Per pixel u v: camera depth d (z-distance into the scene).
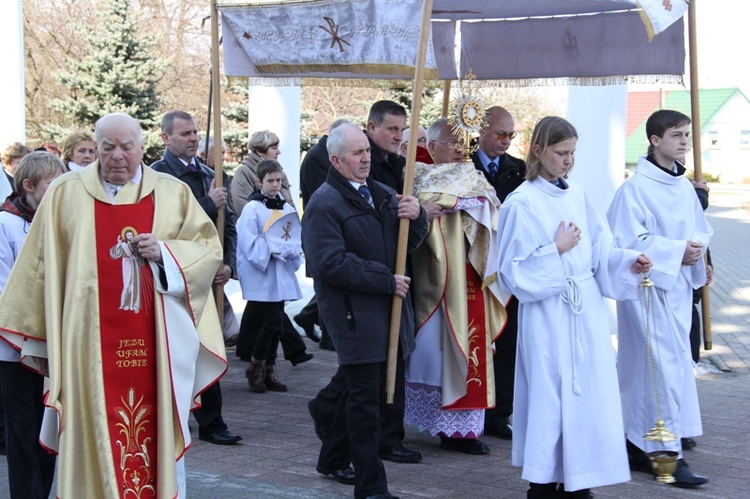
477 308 5.50
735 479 5.10
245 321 7.84
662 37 6.30
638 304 5.18
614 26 6.53
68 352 3.85
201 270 4.07
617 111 8.98
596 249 4.59
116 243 3.95
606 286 4.56
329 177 4.69
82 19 27.41
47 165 4.52
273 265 7.20
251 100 10.21
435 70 5.34
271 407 6.78
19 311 3.91
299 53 5.34
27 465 4.27
